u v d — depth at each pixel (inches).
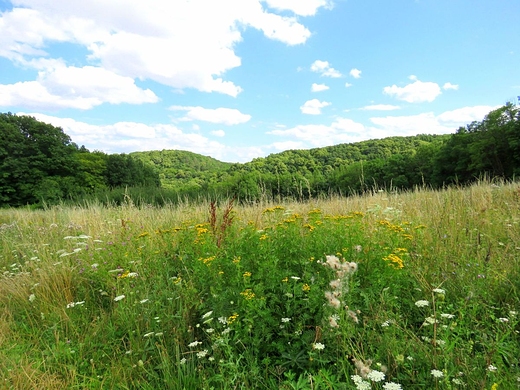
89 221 269.1
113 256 166.2
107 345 112.3
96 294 152.0
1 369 100.5
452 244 151.5
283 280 110.0
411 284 123.2
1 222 396.5
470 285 108.3
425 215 211.2
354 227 144.6
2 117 1738.4
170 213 291.3
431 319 84.7
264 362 87.9
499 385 68.1
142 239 185.2
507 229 167.3
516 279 116.2
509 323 89.9
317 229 144.7
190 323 116.3
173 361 98.6
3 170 1627.7
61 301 144.6
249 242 146.6
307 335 92.7
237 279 114.3
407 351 84.0
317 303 98.4
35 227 287.3
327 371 78.1
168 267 157.2
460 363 75.5
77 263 176.2
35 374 98.5
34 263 195.9
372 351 82.7
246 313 98.8
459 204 224.7
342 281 89.8
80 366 103.0
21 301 150.0
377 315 95.5
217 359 92.0
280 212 193.8
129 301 128.2
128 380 95.0
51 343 116.0
